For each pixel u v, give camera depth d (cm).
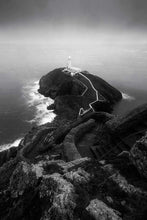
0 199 1173
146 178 1062
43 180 1128
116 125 1973
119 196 990
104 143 2075
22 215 1012
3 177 1559
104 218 852
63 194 979
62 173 1258
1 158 2620
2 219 1043
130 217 862
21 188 1169
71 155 1953
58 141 2569
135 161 1149
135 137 1861
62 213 903
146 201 930
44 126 3145
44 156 2106
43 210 975
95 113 3064
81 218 877
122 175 1140
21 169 1283
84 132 2530
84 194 1000
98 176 1170
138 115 1933
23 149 2330
